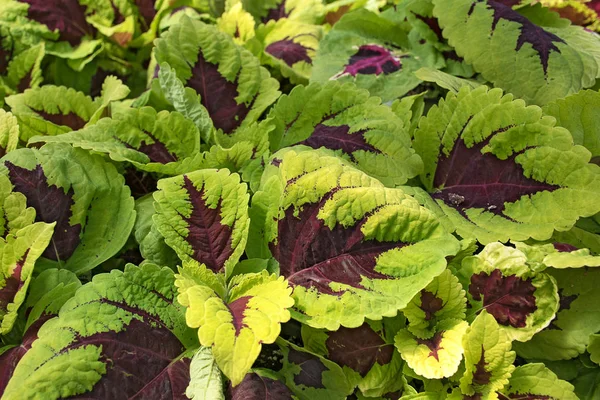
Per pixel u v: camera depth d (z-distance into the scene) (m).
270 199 0.56
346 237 0.54
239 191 0.55
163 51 0.65
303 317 0.53
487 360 0.52
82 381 0.50
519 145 0.58
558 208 0.57
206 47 0.66
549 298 0.54
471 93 0.60
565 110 0.61
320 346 0.55
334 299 0.53
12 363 0.53
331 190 0.55
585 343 0.54
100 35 0.78
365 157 0.61
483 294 0.56
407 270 0.53
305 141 0.62
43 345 0.51
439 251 0.53
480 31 0.66
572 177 0.57
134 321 0.53
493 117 0.59
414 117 0.65
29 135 0.64
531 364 0.53
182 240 0.55
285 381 0.54
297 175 0.55
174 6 0.80
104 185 0.59
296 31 0.76
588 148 0.61
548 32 0.68
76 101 0.68
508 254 0.55
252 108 0.66
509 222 0.58
